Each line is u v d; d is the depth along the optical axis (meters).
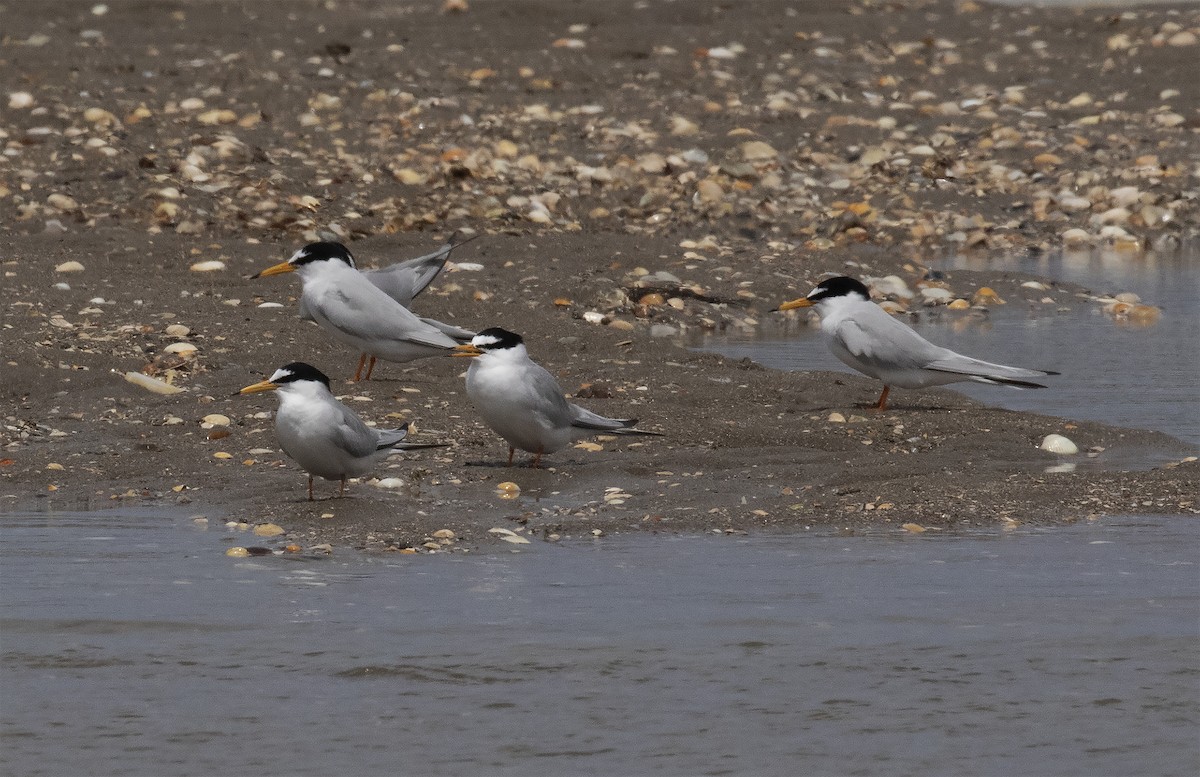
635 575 9.51
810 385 15.70
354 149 25.94
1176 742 6.96
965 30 34.03
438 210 23.31
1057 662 7.93
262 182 23.59
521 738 6.98
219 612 8.71
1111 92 30.42
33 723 7.14
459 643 8.20
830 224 24.31
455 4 34.66
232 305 18.30
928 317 19.88
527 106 28.58
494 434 13.56
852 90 30.38
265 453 12.85
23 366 15.10
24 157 24.27
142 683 7.63
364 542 10.25
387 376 15.66
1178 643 8.21
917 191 25.81
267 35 32.38
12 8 33.66
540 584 9.30
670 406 14.64
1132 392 15.60
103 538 10.38
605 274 20.61
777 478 12.16
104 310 17.69
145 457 12.66
